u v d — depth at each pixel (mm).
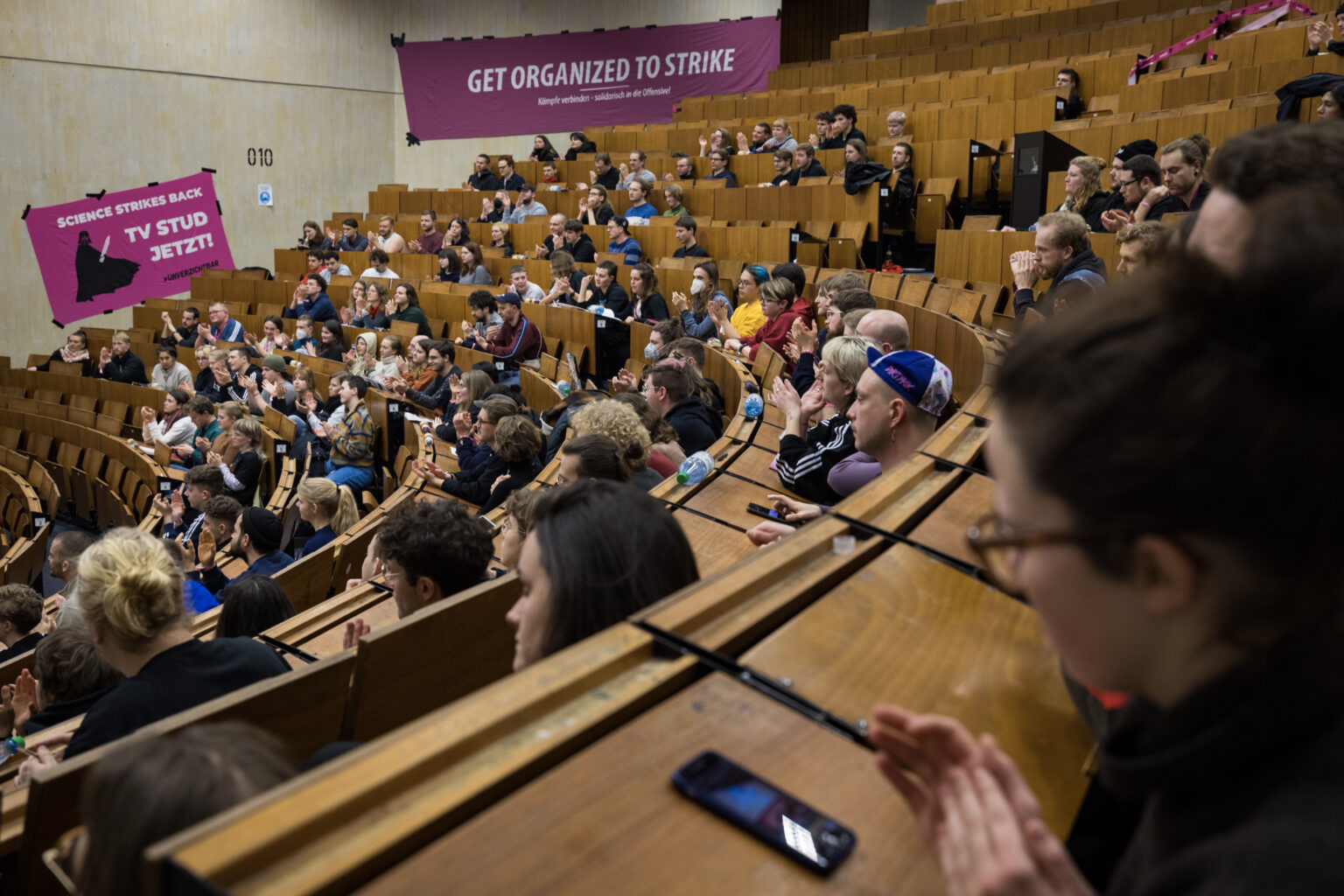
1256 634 347
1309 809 326
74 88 10133
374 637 1439
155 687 1508
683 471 2271
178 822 653
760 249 6039
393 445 5359
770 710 656
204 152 10977
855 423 1812
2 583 4703
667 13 11461
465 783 538
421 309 7227
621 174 8617
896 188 6062
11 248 9992
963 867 395
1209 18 7496
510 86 11555
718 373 4145
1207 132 5199
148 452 6246
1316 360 321
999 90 7711
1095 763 673
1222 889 326
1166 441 330
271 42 11305
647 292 5805
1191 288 352
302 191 11688
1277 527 324
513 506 2053
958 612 850
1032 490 375
